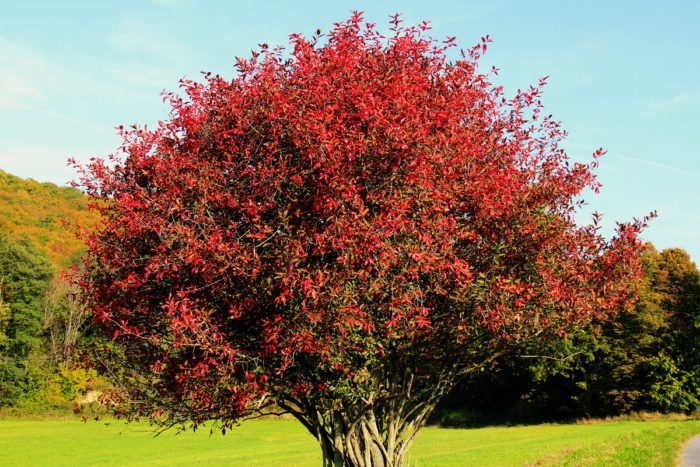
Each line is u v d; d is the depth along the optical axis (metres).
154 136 8.34
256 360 7.06
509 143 9.05
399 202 6.74
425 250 6.91
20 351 63.38
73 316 61.00
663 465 18.80
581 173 9.36
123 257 7.80
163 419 8.35
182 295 6.62
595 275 8.79
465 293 7.31
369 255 6.61
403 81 7.64
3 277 65.19
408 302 6.76
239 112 7.65
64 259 73.38
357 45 8.45
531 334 8.30
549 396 55.53
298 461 30.75
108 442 44.12
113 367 8.31
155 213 7.45
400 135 6.83
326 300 6.48
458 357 9.24
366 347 7.18
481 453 27.23
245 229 7.45
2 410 59.50
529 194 8.45
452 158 7.56
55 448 40.94
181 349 7.39
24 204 81.50
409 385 9.31
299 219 7.23
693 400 47.22
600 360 51.53
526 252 8.19
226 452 37.19
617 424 43.62
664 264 57.28
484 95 9.19
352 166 7.02
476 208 7.98
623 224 9.01
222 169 7.70
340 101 7.46
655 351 49.91
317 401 8.11
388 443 9.45
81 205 85.31
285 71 8.45
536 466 21.39
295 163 7.45
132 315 7.69
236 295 7.24
